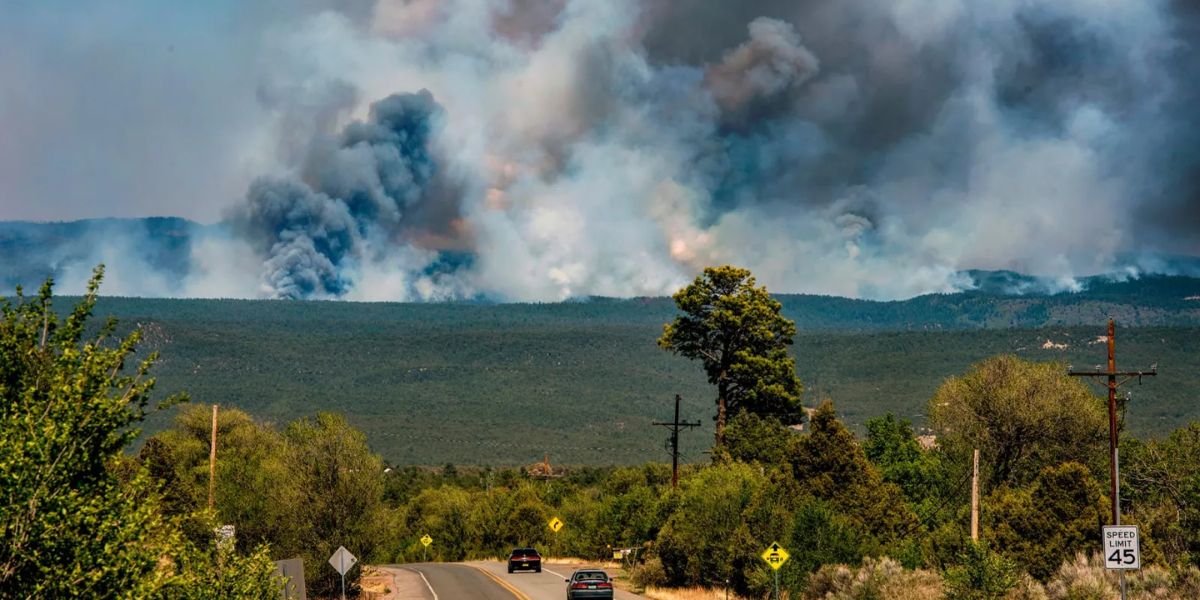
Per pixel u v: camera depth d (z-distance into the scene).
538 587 60.78
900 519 53.72
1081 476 46.38
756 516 49.81
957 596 35.75
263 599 25.75
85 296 15.37
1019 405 67.81
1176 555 43.62
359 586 54.84
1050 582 38.50
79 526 13.44
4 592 12.89
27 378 14.69
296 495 52.72
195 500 50.22
